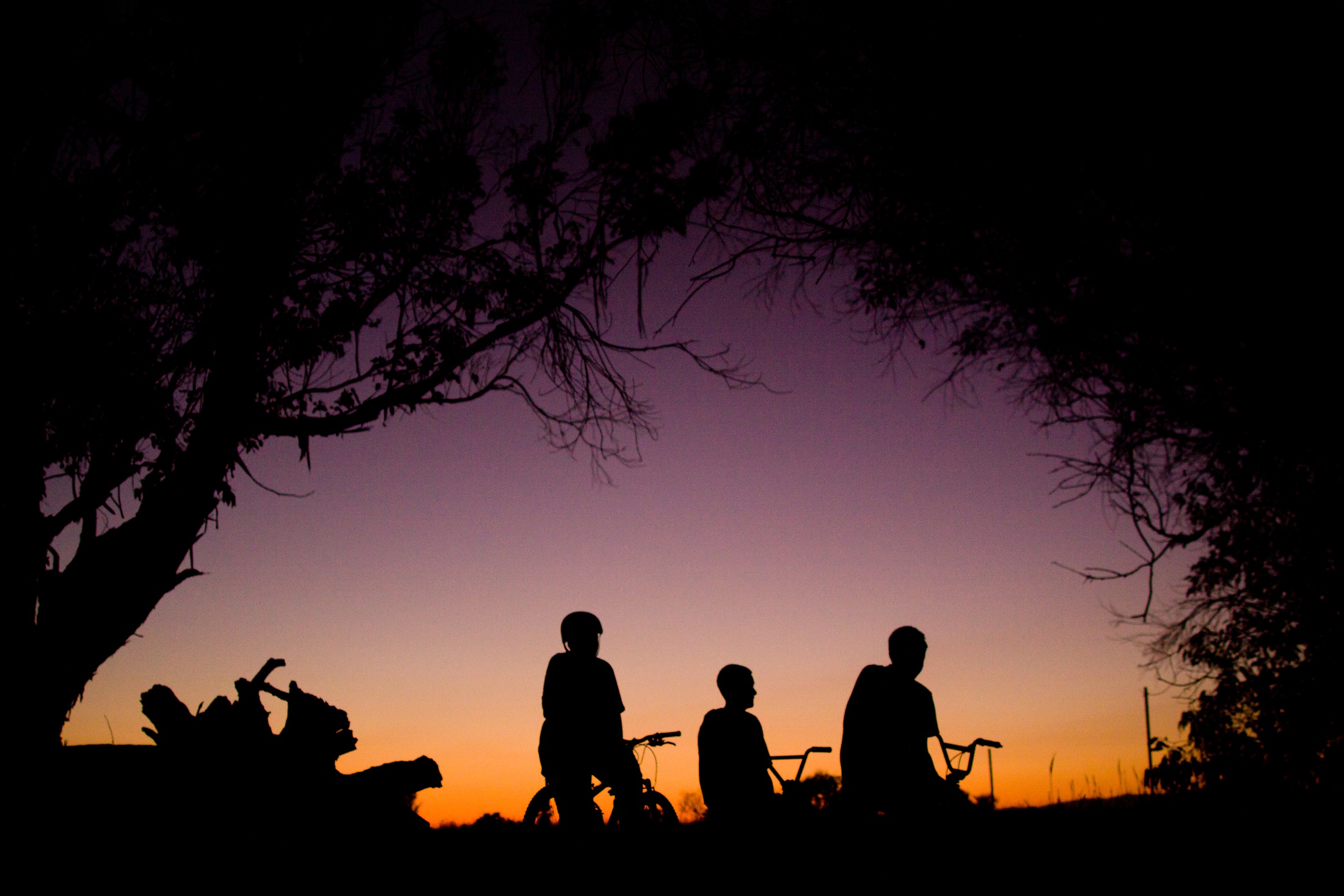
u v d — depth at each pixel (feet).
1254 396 17.67
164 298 25.94
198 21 24.88
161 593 25.41
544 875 19.69
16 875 16.92
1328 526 20.10
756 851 19.97
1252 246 17.04
